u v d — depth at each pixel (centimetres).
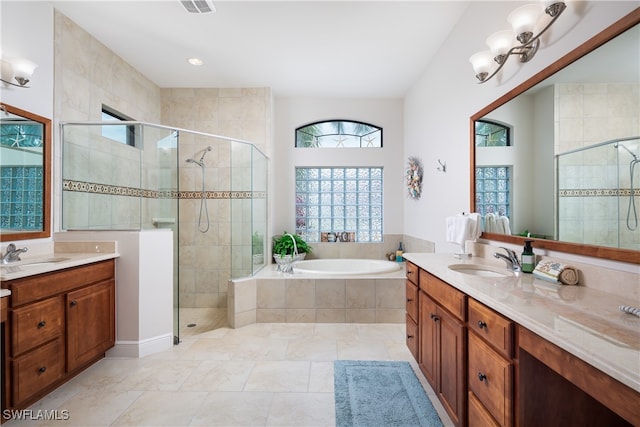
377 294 306
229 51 296
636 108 105
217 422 159
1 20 195
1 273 157
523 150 166
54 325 181
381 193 432
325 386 192
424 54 301
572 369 79
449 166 268
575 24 131
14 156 206
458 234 215
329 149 423
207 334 278
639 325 88
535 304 108
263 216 378
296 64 322
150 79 359
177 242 269
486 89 205
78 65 254
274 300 309
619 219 112
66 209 244
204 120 382
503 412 109
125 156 263
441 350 164
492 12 199
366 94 408
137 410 169
